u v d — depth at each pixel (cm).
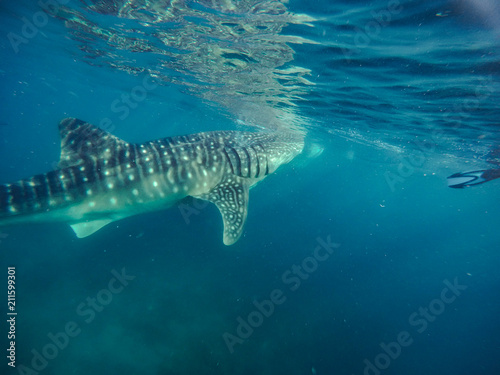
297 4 569
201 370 907
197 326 1090
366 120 1418
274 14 636
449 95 841
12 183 540
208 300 1279
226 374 927
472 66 641
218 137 776
